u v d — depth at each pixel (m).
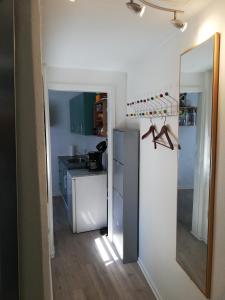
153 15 1.60
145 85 2.56
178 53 1.85
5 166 0.48
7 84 0.49
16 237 0.55
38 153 0.64
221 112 1.36
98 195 3.71
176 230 1.91
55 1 1.41
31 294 0.65
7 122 0.49
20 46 0.62
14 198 0.54
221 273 1.38
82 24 1.73
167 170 2.07
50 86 2.92
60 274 2.69
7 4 0.49
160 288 2.27
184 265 1.79
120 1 1.41
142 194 2.70
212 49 1.40
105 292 2.41
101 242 3.38
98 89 3.11
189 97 1.68
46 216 0.66
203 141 1.52
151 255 2.48
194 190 1.64
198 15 1.57
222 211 1.36
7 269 0.49
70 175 3.66
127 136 2.71
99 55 2.49
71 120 5.19
